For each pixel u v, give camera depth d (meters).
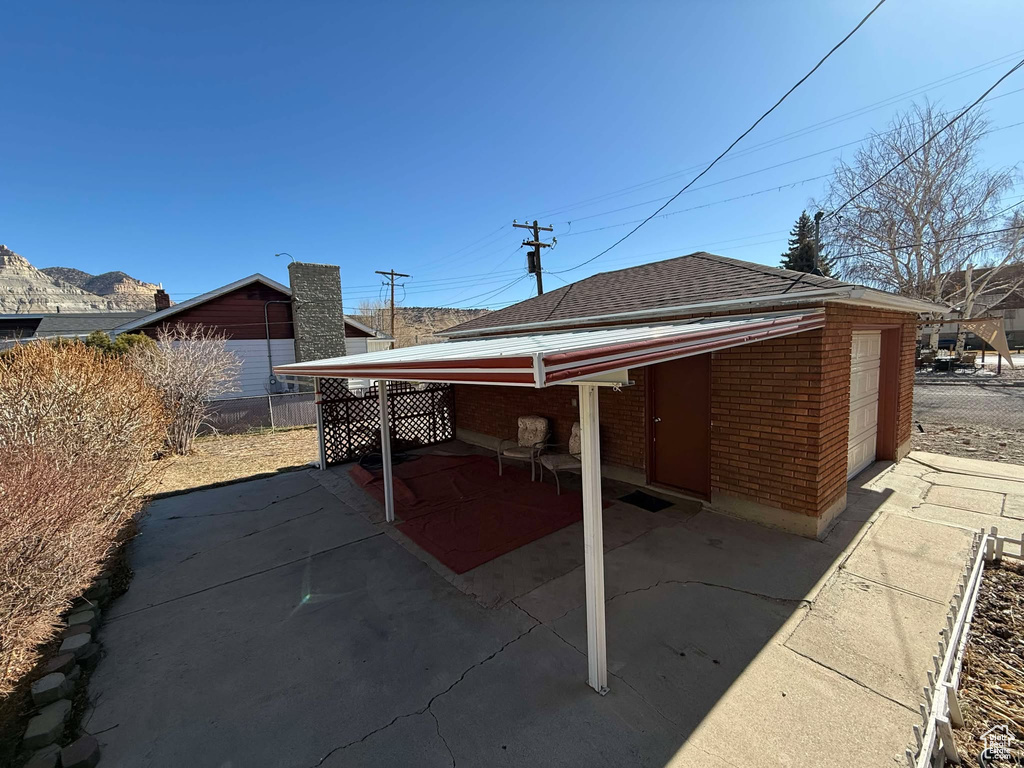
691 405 5.91
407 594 3.99
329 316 16.64
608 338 2.96
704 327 3.46
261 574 4.49
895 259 23.64
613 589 3.90
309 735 2.46
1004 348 19.45
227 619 3.69
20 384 5.25
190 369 10.66
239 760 2.31
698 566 4.21
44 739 2.38
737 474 5.32
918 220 22.92
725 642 3.13
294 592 4.11
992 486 6.09
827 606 3.50
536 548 4.77
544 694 2.71
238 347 16.34
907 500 5.68
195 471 8.79
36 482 3.26
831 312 4.71
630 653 3.04
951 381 18.83
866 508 5.46
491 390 9.66
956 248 22.67
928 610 3.39
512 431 9.10
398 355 4.97
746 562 4.25
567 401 7.76
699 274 6.77
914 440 9.08
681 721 2.46
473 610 3.69
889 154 23.34
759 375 5.02
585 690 2.72
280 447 11.11
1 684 2.61
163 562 4.81
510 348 2.93
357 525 5.73
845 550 4.42
